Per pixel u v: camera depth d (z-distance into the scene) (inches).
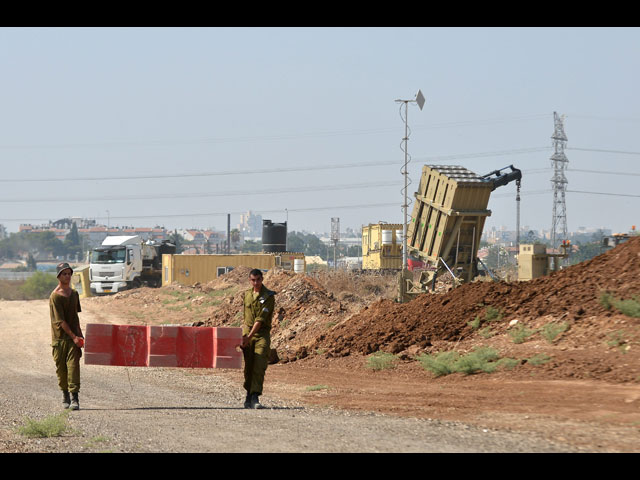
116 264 3772.1
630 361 762.2
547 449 451.2
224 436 512.1
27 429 531.8
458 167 2144.4
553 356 837.2
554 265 1556.3
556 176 7175.2
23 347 1606.8
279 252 4498.0
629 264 1021.2
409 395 760.3
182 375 1102.4
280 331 1553.9
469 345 992.2
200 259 4084.6
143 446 476.7
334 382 912.9
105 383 992.2
